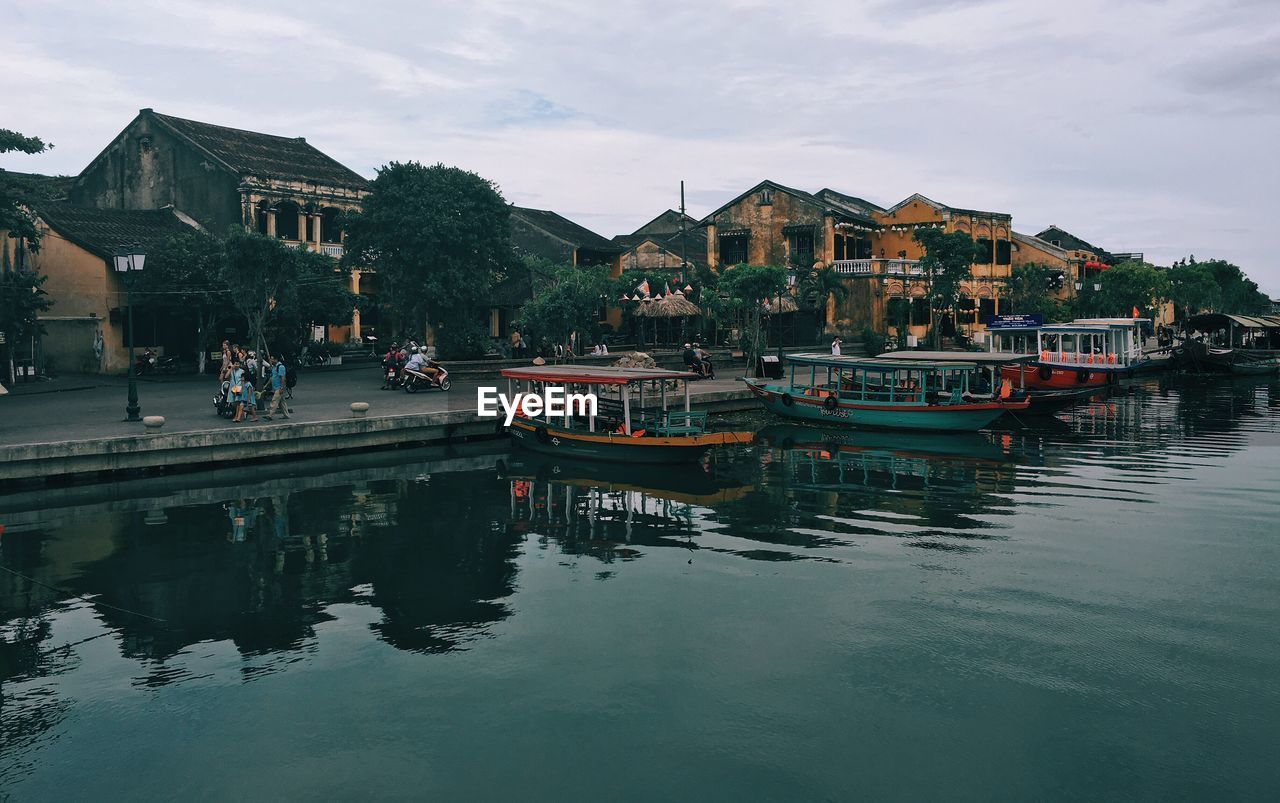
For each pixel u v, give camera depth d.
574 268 40.66
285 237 42.88
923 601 11.47
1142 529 14.99
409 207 34.69
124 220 38.88
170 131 42.41
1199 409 32.97
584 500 17.33
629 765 7.68
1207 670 9.41
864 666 9.53
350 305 38.47
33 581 12.17
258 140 46.03
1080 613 11.03
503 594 11.79
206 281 34.38
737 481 19.39
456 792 7.30
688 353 37.16
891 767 7.63
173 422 21.14
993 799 7.19
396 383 29.67
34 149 29.56
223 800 7.20
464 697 8.85
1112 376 40.91
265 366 28.23
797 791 7.30
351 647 10.03
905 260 52.38
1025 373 36.31
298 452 21.06
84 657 9.77
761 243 54.41
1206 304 80.25
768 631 10.49
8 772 7.57
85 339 34.84
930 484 19.05
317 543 14.09
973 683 9.13
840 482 19.30
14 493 17.14
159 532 14.62
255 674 9.37
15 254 33.84
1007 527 15.19
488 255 36.72
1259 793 7.26
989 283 57.44
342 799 7.21
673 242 61.22
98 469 18.19
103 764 7.70
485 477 19.50
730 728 8.27
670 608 11.26
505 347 38.78
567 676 9.31
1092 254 71.25
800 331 52.03
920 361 28.67
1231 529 14.95
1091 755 7.81
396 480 19.03
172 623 10.75
